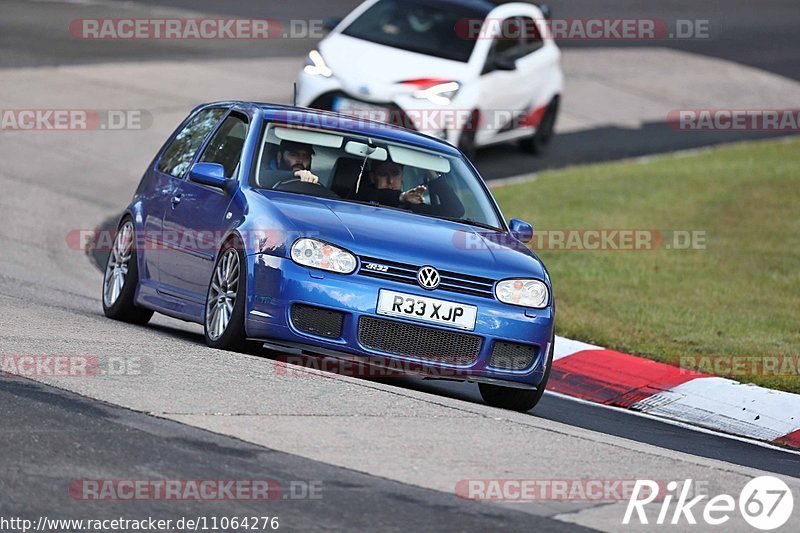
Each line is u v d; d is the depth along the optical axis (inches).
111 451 860.6
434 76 2488.9
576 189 2581.2
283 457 884.0
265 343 1184.8
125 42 3476.9
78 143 2642.7
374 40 2566.4
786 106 3572.8
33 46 3334.2
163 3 4072.3
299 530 753.0
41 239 2070.6
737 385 1481.3
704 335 1700.3
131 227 1477.6
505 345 1205.1
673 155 2987.2
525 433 1035.3
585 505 853.2
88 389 1011.9
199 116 1492.4
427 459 917.2
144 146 2667.3
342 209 1253.7
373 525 770.8
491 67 2623.0
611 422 1315.2
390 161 1349.7
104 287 1521.9
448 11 2652.6
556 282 1958.7
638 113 3383.4
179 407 982.4
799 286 1974.7
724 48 4185.5
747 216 2421.3
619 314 1792.6
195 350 1198.9
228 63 3326.8
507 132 2731.3
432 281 1181.1
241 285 1196.5
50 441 869.2
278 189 1280.8
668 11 4758.9
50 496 771.4
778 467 1184.2
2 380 1018.1
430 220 1288.1
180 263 1341.0
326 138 1352.1
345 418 1003.9
